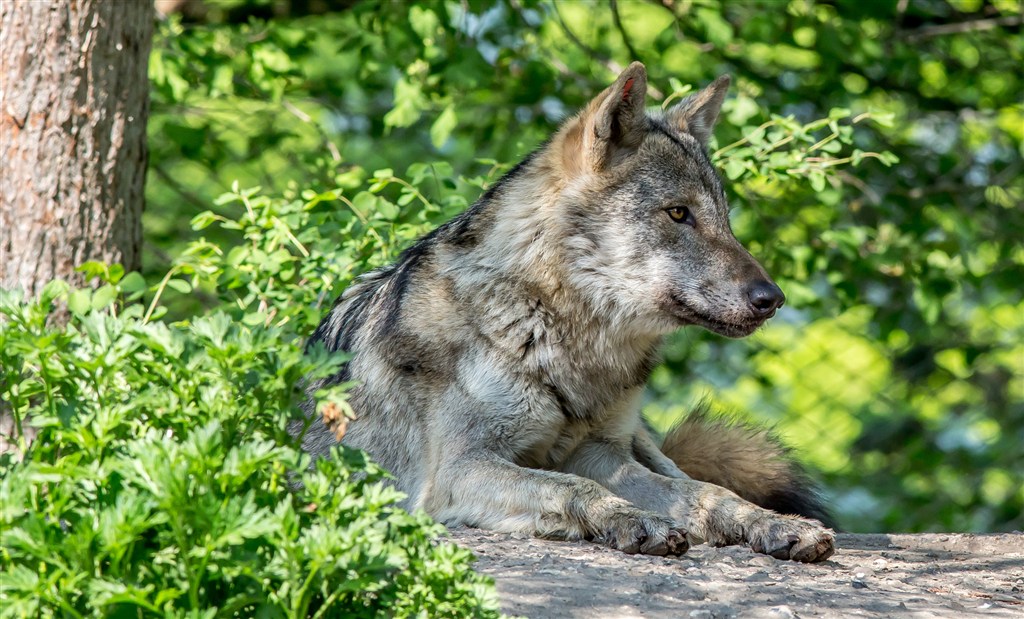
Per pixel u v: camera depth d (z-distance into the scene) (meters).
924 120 18.45
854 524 20.84
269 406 5.18
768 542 7.50
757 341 18.92
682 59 16.70
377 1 15.15
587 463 8.98
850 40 15.38
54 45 9.14
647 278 8.56
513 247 8.53
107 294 8.35
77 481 4.84
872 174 16.77
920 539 9.02
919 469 21.05
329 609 4.78
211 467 4.62
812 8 16.09
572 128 8.80
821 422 21.56
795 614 5.77
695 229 8.70
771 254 15.21
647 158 8.73
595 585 6.16
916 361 21.31
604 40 17.34
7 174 9.16
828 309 18.25
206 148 16.03
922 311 15.72
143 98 9.75
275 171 18.73
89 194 9.34
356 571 4.61
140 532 4.53
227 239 17.06
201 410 5.01
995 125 18.56
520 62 16.06
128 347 5.19
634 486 8.54
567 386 8.53
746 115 12.77
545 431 8.55
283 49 15.05
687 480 8.36
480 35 15.62
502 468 8.03
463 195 11.52
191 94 16.64
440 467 8.28
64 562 4.43
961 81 17.83
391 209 11.00
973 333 20.78
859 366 22.03
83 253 9.32
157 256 15.93
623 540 7.29
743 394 21.05
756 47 16.30
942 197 16.64
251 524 4.46
